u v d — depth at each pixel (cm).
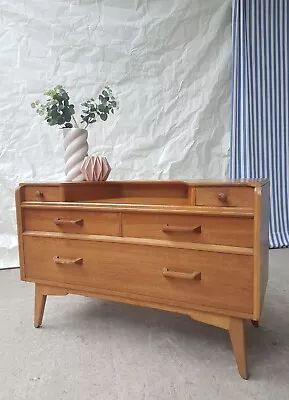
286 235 257
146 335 129
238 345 102
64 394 95
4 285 189
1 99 218
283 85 252
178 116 244
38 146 227
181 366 108
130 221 115
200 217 105
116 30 230
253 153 252
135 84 236
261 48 246
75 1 222
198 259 105
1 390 97
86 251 123
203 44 242
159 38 236
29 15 217
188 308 108
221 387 97
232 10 239
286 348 118
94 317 146
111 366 108
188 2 236
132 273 115
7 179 223
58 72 225
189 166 249
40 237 131
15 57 218
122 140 238
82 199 136
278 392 95
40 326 137
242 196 101
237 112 246
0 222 224
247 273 99
